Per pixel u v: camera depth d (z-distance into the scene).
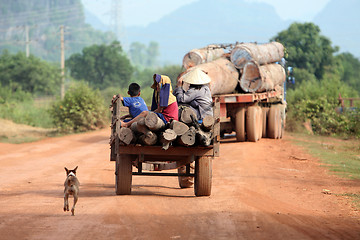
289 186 40.88
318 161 59.06
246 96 72.19
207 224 25.05
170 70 160.38
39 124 144.88
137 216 26.84
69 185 26.97
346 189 39.50
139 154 32.66
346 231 23.84
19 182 45.19
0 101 188.88
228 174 48.50
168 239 21.80
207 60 75.31
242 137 77.31
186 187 41.34
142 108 34.09
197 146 32.41
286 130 114.88
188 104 35.50
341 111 113.62
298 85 188.38
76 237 21.89
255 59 74.56
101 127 121.94
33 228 23.73
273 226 24.62
